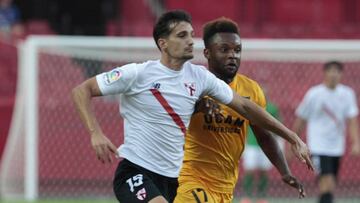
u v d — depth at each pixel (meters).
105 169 45.94
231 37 22.25
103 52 46.19
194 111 22.17
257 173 43.25
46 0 64.75
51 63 45.91
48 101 45.69
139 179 20.05
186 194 22.28
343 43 45.97
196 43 43.53
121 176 20.39
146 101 20.22
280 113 46.94
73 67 46.12
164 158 20.42
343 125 38.62
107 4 64.81
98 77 19.98
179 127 20.52
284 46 45.34
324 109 38.41
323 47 45.47
